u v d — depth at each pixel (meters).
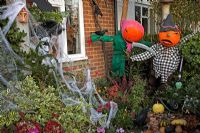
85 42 2.95
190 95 2.37
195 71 2.92
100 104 2.26
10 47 1.81
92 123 1.94
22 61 1.85
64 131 1.60
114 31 3.40
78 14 2.90
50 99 1.68
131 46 2.88
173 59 2.91
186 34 3.27
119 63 2.97
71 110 1.71
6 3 1.95
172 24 2.80
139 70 3.08
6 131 1.47
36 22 2.13
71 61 2.71
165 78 2.95
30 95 1.65
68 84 2.06
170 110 2.66
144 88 2.87
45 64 2.00
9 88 1.65
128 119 2.32
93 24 3.05
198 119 2.35
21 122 1.48
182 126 2.29
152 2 3.54
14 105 1.57
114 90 2.59
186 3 3.52
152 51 2.92
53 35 2.26
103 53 3.18
